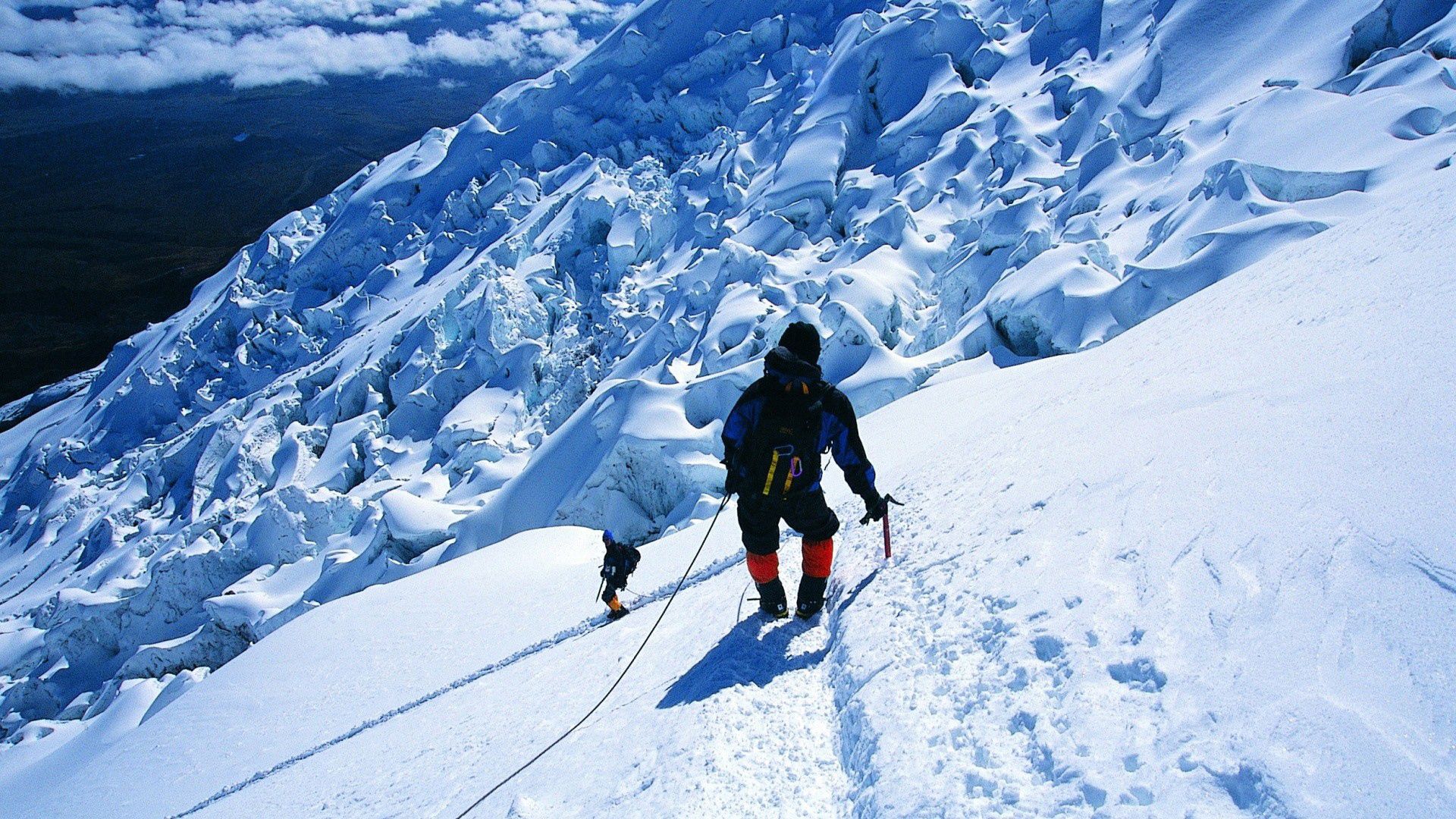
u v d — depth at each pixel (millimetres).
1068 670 2256
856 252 22781
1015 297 16047
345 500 25609
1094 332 14312
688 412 18453
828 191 28047
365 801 4836
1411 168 13031
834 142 29359
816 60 38875
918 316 20297
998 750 2141
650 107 44719
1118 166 20500
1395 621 1798
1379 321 3533
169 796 9422
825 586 4008
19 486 49656
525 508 19141
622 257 33281
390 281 45656
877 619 3336
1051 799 1884
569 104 48625
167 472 38719
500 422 28828
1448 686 1578
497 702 5680
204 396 45469
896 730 2484
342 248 51094
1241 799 1617
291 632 13258
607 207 35969
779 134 34469
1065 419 4551
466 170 50719
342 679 10469
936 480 4773
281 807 5941
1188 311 7281
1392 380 2807
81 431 50844
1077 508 3111
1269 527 2322
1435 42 16109
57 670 25453
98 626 25875
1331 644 1839
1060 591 2629
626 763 3225
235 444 36000
